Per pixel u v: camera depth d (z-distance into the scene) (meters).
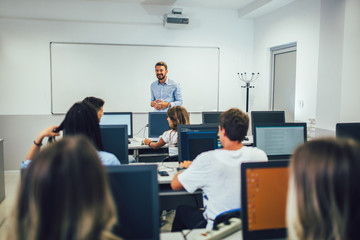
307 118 4.20
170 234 1.37
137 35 5.10
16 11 4.73
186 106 5.38
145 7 5.08
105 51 5.03
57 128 1.73
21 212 0.61
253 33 5.58
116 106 5.14
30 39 4.81
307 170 0.64
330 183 0.61
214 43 5.41
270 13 5.03
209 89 5.45
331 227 0.62
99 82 5.06
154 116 3.76
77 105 1.57
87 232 0.59
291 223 0.70
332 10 3.35
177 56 5.27
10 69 4.81
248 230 1.09
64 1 4.84
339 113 3.27
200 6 5.23
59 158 0.60
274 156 2.57
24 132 4.94
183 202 2.70
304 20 4.21
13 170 4.96
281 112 3.85
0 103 4.84
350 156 0.61
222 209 1.57
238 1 4.92
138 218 1.02
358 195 0.61
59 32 4.87
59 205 0.59
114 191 1.02
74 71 4.97
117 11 5.00
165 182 2.20
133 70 5.14
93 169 0.62
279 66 5.07
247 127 1.64
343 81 3.23
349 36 3.19
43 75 4.90
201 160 1.61
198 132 2.38
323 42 3.50
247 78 5.62
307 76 4.19
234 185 1.56
